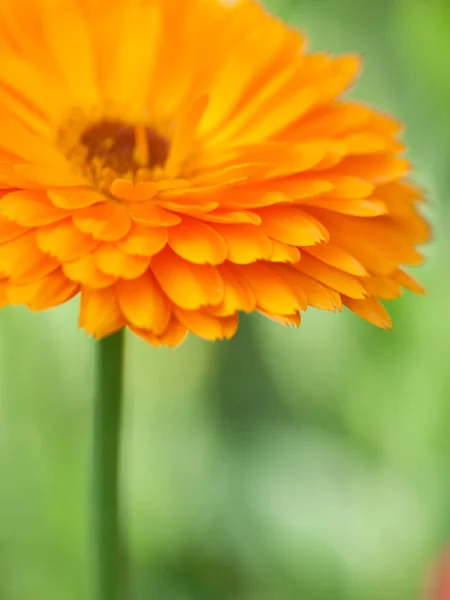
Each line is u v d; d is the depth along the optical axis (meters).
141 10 0.27
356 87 0.35
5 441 0.32
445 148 0.32
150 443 0.33
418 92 0.33
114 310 0.23
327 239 0.24
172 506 0.33
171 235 0.24
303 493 0.33
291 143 0.25
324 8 0.35
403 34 0.32
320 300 0.24
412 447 0.32
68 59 0.27
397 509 0.32
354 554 0.32
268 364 0.36
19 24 0.27
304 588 0.32
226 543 0.33
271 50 0.26
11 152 0.25
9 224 0.24
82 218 0.24
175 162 0.26
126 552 0.28
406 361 0.31
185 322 0.23
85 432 0.32
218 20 0.27
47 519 0.31
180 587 0.33
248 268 0.24
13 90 0.27
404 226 0.25
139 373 0.34
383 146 0.25
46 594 0.31
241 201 0.24
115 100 0.27
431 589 0.29
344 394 0.32
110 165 0.26
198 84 0.27
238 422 0.36
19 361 0.31
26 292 0.23
